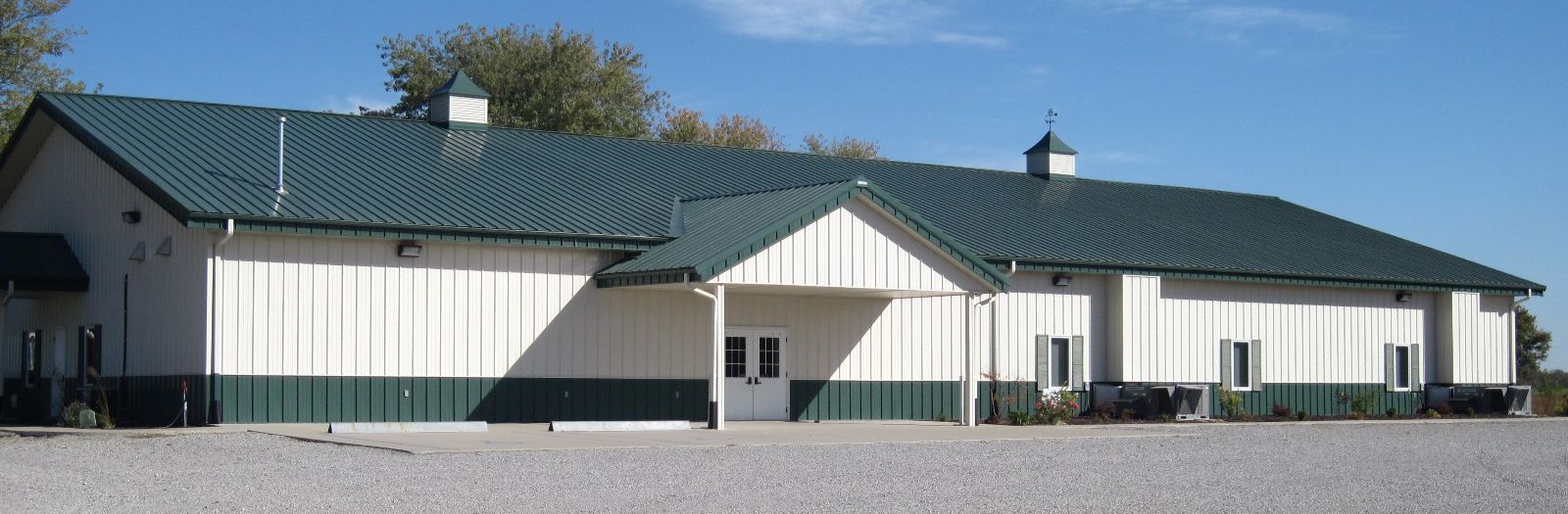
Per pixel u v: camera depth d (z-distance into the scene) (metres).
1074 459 17.16
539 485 13.29
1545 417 32.16
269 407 20.89
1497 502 13.47
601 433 20.55
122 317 23.19
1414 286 32.69
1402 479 15.43
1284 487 14.42
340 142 25.41
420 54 55.00
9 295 24.08
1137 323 28.86
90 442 17.98
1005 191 33.12
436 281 22.34
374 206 22.14
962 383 24.56
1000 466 16.03
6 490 12.68
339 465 14.82
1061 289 28.44
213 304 20.48
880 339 26.52
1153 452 18.44
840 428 22.77
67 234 25.67
